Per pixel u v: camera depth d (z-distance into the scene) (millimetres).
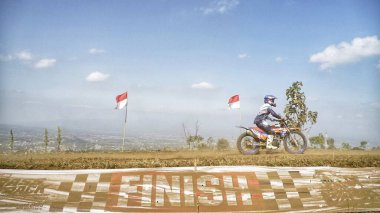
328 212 7430
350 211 7457
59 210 7105
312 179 7934
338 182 7879
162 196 7473
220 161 8570
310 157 9109
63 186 7453
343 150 11930
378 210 7512
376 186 7887
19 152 11078
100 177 7680
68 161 8438
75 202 7230
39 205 7148
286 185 7789
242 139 10633
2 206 7090
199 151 11531
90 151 11430
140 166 8156
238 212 7289
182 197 7488
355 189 7801
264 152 11055
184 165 8305
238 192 7625
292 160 8656
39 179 7531
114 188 7512
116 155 9953
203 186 7680
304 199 7598
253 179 7848
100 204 7254
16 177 7531
